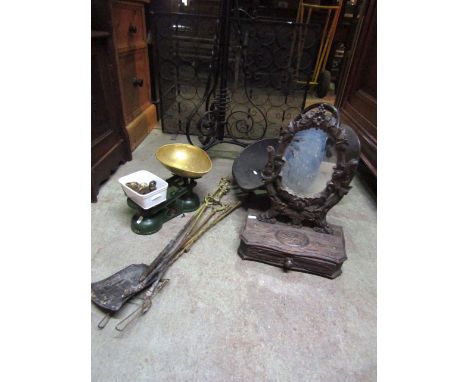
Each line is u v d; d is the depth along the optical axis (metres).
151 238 1.21
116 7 1.57
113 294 0.93
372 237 1.34
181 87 2.53
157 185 1.25
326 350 0.86
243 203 1.48
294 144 1.09
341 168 1.05
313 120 1.04
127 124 1.87
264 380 0.78
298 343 0.88
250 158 1.57
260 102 2.72
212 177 1.70
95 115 1.41
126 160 1.78
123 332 0.86
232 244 1.22
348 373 0.81
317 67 3.24
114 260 1.10
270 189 1.15
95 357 0.80
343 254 1.08
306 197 1.13
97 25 1.41
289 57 1.98
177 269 1.08
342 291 1.05
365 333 0.92
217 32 1.67
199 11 2.67
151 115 2.28
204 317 0.92
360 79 1.92
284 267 1.09
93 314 0.91
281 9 3.13
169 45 1.99
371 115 1.70
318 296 1.03
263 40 1.92
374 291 1.06
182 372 0.79
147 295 0.94
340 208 1.53
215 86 1.85
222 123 2.02
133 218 1.26
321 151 1.07
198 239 1.23
